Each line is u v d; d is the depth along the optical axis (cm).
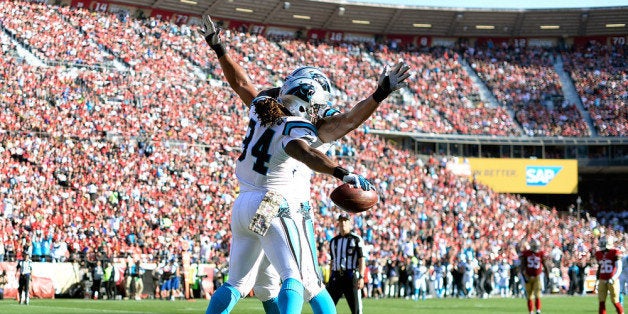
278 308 544
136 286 2583
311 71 559
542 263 1772
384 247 3281
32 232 2648
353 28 5353
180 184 3359
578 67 5331
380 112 4650
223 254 2894
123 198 3106
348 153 4066
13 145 3117
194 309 1903
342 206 504
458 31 5456
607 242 1608
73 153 3253
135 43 4369
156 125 3697
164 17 4734
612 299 1593
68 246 2691
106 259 2617
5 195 2817
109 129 3541
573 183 4747
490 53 5428
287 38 5150
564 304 2488
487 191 4419
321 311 545
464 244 3638
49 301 2266
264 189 538
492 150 4844
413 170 4209
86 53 4109
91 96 3694
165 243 2886
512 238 3956
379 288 3003
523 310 2119
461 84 5141
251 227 525
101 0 4522
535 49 5484
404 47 5394
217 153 3669
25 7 4219
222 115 3991
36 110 3422
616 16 5272
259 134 540
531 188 4725
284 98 553
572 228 4300
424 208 3912
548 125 4897
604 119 4934
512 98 5088
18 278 2266
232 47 4809
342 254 1134
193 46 4581
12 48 3925
